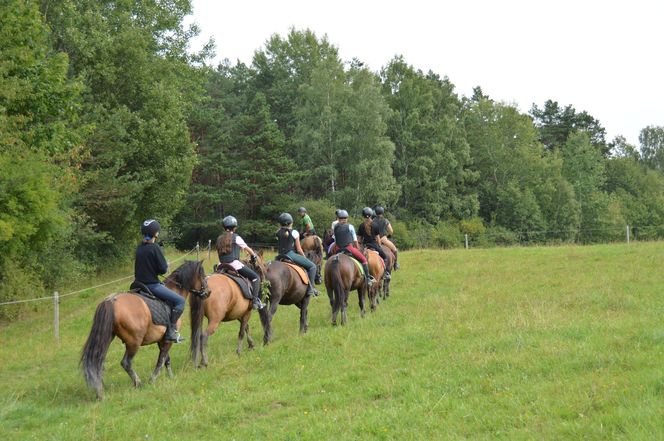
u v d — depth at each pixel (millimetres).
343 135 51906
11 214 15750
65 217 20625
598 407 7051
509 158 66875
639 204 74375
